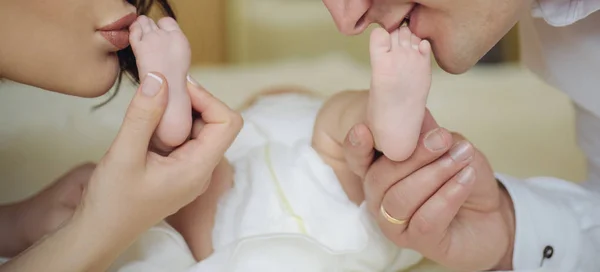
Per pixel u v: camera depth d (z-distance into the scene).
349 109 0.95
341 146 0.95
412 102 0.76
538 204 0.94
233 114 0.79
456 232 0.87
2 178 1.24
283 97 1.26
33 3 0.78
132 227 0.76
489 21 0.78
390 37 0.76
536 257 0.92
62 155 1.30
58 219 0.94
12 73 0.83
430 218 0.81
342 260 0.89
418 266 0.97
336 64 2.04
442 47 0.80
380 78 0.75
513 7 0.78
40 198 0.96
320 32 2.63
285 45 2.62
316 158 0.96
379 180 0.83
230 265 0.86
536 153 1.50
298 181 0.94
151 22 0.81
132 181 0.74
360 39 2.63
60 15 0.79
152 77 0.74
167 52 0.78
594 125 1.15
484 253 0.89
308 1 2.66
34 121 1.39
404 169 0.81
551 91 1.83
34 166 1.27
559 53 1.06
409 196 0.81
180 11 2.35
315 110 1.12
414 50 0.75
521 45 1.16
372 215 0.90
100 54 0.83
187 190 0.77
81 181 0.97
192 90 0.79
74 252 0.74
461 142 0.81
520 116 1.68
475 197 0.88
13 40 0.79
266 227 0.92
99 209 0.74
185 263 0.91
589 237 0.97
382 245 0.91
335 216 0.92
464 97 1.80
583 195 1.03
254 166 0.97
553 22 0.92
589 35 1.00
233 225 0.93
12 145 1.32
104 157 0.75
